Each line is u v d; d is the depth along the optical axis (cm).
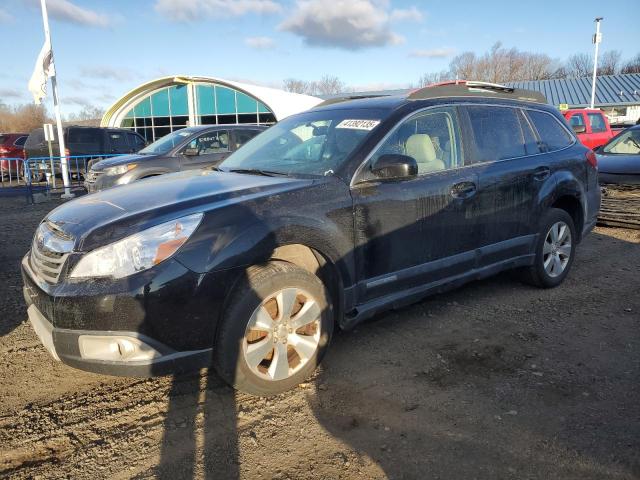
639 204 830
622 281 528
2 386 330
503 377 336
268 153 423
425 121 398
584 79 4584
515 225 446
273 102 2984
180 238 280
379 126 372
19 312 454
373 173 351
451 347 379
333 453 264
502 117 459
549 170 475
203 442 274
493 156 435
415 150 384
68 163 1455
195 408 305
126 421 293
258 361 302
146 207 302
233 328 290
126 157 1002
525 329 410
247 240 294
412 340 392
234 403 310
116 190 363
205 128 1028
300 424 288
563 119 529
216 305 287
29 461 260
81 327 270
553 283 499
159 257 275
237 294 293
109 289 266
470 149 419
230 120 3192
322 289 325
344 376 339
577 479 243
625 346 379
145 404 309
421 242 377
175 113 3269
